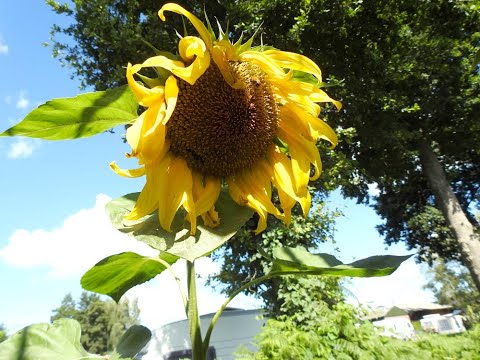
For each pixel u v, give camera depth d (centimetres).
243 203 140
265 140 154
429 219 1812
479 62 220
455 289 4916
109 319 4659
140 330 140
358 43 1112
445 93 1384
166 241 108
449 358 778
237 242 910
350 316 662
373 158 1416
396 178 1591
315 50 1051
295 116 155
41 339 130
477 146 1551
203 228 116
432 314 5016
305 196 150
